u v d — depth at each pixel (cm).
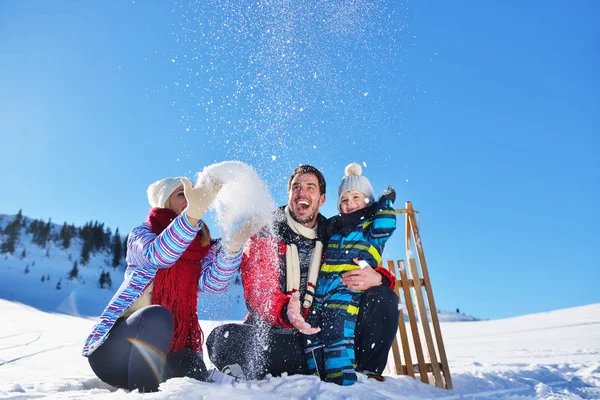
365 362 267
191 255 230
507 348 679
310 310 260
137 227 229
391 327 261
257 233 256
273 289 248
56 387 222
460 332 1192
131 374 192
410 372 292
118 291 211
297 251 264
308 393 209
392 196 287
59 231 13338
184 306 224
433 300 299
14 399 184
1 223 12950
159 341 193
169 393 172
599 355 520
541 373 345
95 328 204
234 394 185
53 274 9981
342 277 255
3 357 458
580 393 284
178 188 245
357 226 275
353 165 309
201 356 229
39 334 806
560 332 951
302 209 272
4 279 8919
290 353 253
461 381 299
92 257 12075
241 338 247
